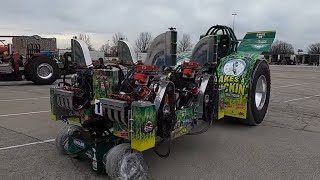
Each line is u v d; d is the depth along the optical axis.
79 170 3.74
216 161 4.14
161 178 3.59
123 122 3.18
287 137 5.29
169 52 3.80
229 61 5.79
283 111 7.66
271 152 4.51
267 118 6.77
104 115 3.36
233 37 6.07
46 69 12.86
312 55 63.41
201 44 4.69
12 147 4.54
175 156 4.30
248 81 5.52
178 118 3.73
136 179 3.31
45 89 11.34
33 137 5.05
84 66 4.01
